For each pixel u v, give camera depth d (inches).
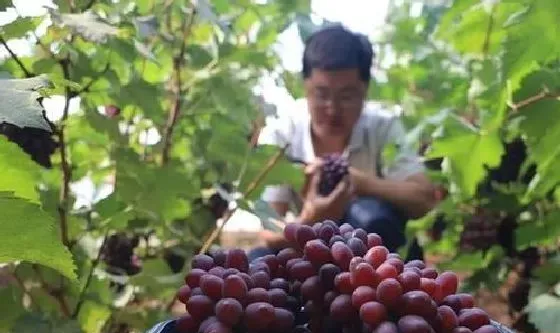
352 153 60.1
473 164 42.2
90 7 34.5
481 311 21.2
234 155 48.3
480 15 42.9
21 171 24.2
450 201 53.9
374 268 21.6
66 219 36.2
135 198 39.0
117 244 46.0
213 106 47.6
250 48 49.7
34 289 38.6
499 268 55.0
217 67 47.1
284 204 60.6
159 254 50.4
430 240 66.7
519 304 54.7
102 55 38.7
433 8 68.9
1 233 18.0
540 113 36.1
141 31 34.4
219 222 53.6
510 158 52.5
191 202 49.1
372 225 51.5
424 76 67.7
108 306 40.6
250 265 24.2
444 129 42.1
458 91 52.3
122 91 37.9
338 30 56.2
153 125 46.9
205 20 41.1
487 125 40.6
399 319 20.1
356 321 21.0
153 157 47.1
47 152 35.8
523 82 36.4
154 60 33.9
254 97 49.5
